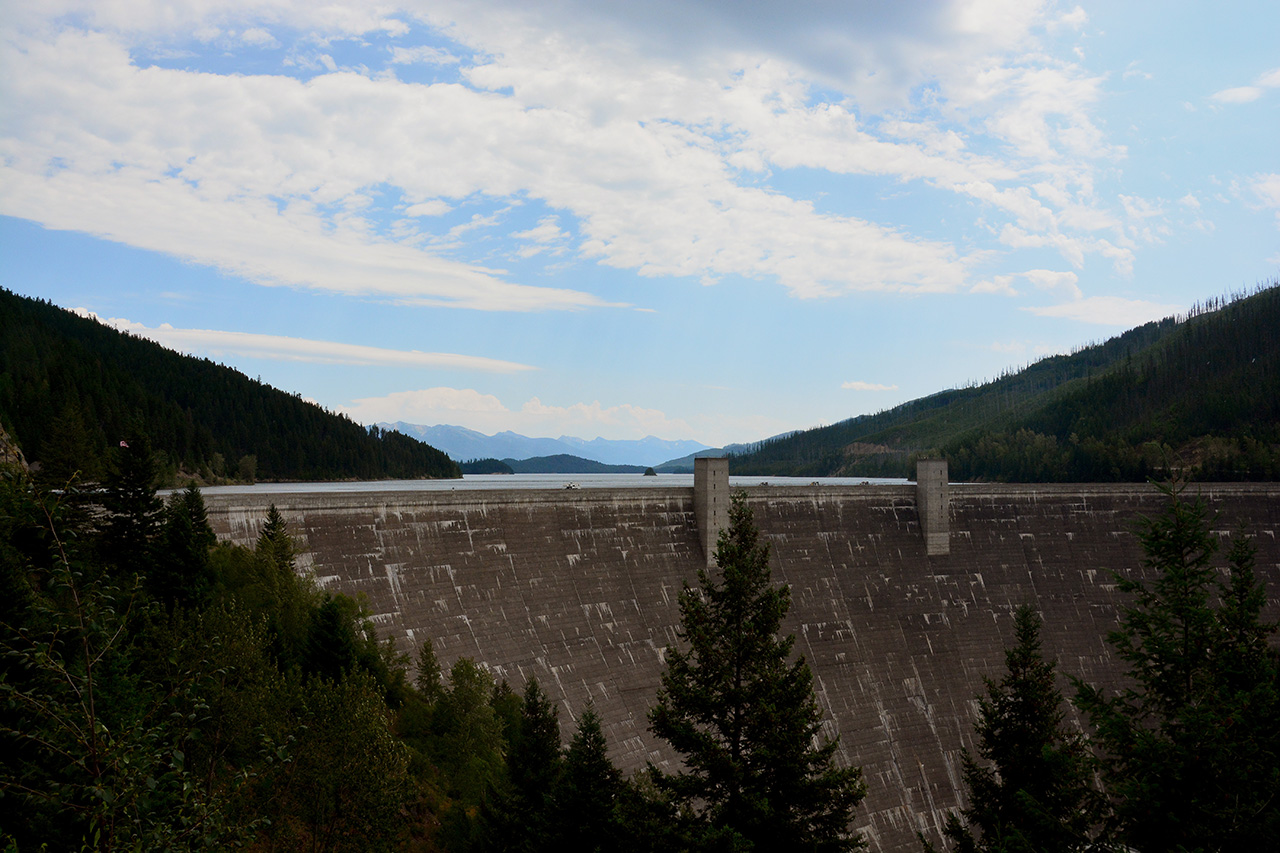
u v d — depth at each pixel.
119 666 34.44
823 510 133.00
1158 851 36.66
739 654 44.94
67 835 32.66
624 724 98.50
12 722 27.97
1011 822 46.31
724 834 38.28
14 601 39.16
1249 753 35.06
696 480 120.62
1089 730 125.50
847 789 42.66
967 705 126.38
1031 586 140.00
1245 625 42.03
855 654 124.06
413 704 75.12
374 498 95.88
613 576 109.88
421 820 60.19
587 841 51.44
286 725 42.12
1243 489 155.00
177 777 24.02
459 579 97.62
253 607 72.00
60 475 82.38
